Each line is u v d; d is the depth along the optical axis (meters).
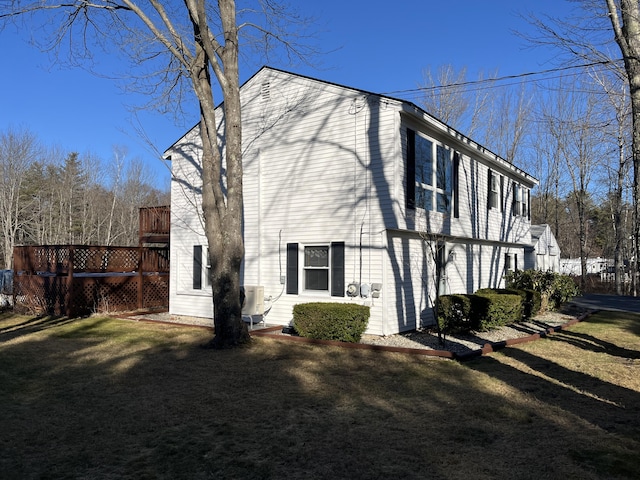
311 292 11.37
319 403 5.57
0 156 38.03
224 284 8.99
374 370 7.22
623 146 17.50
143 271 16.67
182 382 6.52
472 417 5.09
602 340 10.03
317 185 11.32
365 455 4.11
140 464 3.95
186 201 14.11
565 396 5.85
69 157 45.41
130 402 5.63
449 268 13.23
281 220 11.90
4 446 4.34
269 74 12.33
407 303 11.04
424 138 11.66
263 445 4.34
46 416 5.16
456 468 3.85
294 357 8.11
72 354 8.52
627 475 3.71
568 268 38.66
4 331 11.65
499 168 16.31
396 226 10.14
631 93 7.86
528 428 4.75
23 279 16.06
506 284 16.16
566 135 27.20
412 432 4.66
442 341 9.19
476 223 14.41
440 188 12.30
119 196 43.03
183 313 14.01
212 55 8.75
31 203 39.56
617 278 26.70
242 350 8.69
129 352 8.66
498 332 10.95
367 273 10.44
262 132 12.39
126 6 9.67
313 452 4.18
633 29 7.71
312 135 11.47
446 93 30.55
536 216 40.03
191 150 14.01
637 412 5.25
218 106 13.46
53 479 3.69
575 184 30.52
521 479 3.65
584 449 4.21
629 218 33.47
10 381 6.64
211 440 4.46
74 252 14.52
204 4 8.63
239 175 9.06
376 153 10.46
